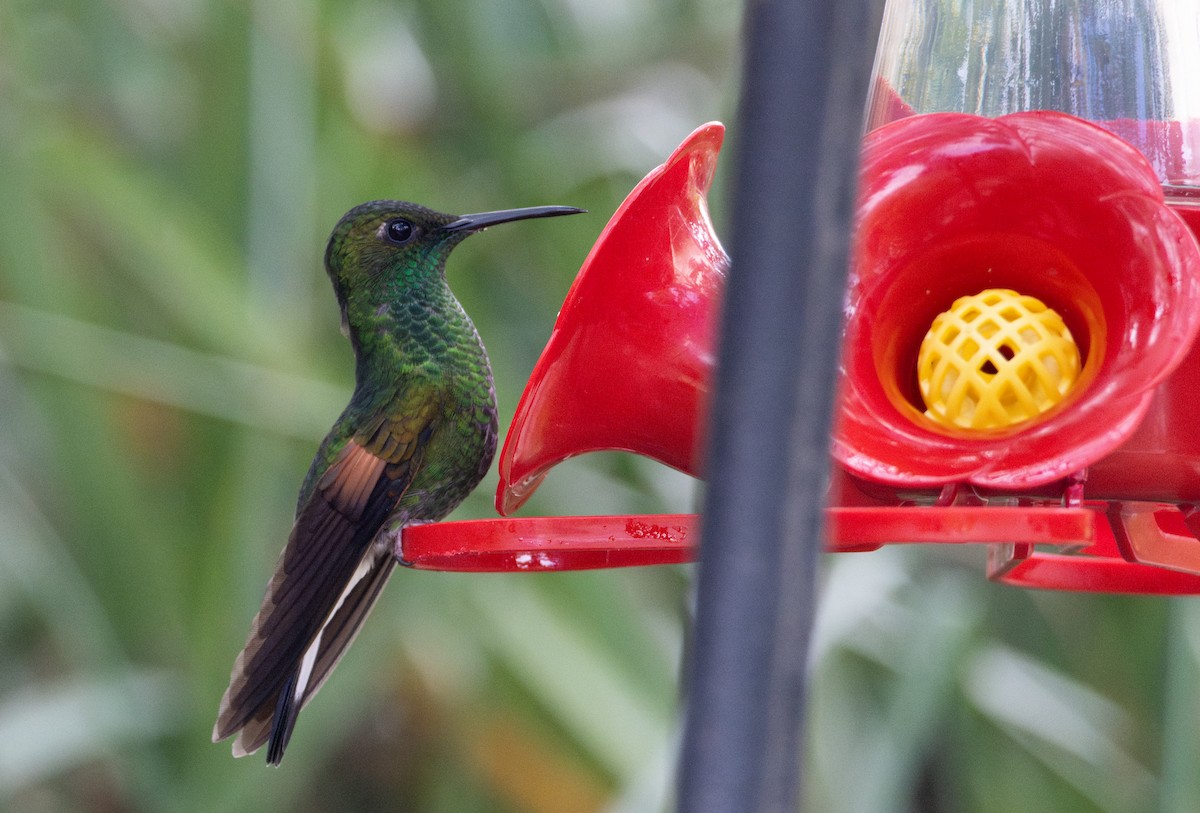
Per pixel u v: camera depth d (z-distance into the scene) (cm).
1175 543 492
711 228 532
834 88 226
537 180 948
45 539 864
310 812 1013
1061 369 436
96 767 1028
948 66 524
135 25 1038
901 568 912
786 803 217
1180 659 853
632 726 841
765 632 220
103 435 817
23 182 826
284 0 896
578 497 868
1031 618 1000
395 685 996
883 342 451
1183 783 836
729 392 226
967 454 409
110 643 825
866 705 905
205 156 875
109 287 852
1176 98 509
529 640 855
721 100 927
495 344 877
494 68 952
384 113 957
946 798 966
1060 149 437
